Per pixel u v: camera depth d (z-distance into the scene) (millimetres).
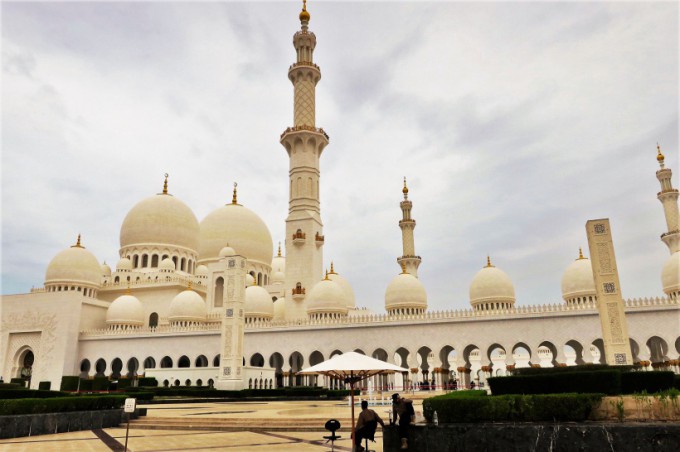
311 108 86625
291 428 28922
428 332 67750
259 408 42250
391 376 83562
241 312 64938
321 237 82750
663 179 77812
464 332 66188
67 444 23156
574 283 68875
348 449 21281
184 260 96875
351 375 21359
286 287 80250
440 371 65688
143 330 81562
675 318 57969
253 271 98375
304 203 82938
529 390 21578
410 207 96812
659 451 16188
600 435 16828
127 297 87562
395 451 18656
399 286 77625
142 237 95062
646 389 21578
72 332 83188
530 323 63562
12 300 87312
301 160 84812
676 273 65625
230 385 61469
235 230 99812
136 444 23281
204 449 21500
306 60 88062
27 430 26109
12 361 84875
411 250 94250
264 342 75188
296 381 81250
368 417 19125
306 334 73375
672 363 56750
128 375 84562
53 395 32750
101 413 30703
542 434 17359
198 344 78625
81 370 84750
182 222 97250
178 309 82438
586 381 20703
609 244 38312
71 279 89312
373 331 70250
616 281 37500
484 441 17828
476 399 18797
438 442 18281
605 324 37250
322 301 75375
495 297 73812
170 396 57375
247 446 22375
